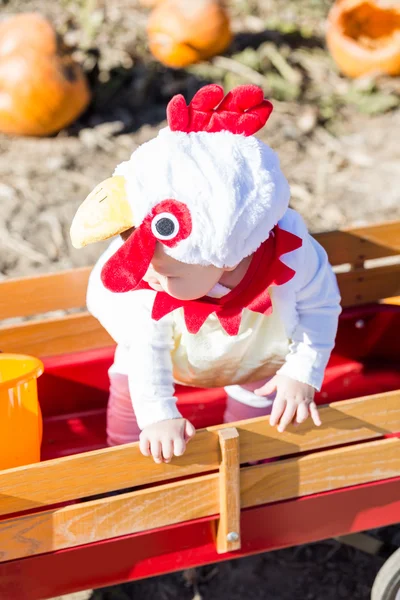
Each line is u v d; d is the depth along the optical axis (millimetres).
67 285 2305
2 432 1826
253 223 1547
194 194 1503
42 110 4605
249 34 6043
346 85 5574
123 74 5332
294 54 5891
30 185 4312
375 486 1847
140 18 6105
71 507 1620
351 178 4523
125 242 1535
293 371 1886
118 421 2264
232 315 1768
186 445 1671
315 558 2432
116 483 1650
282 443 1752
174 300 1728
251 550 1817
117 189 1563
